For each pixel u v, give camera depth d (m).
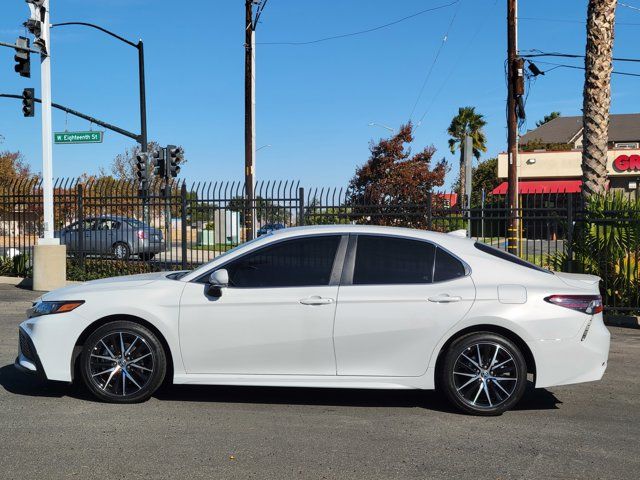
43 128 14.23
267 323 5.68
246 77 22.83
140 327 5.78
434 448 4.90
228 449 4.81
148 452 4.73
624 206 11.25
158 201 14.87
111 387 5.89
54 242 14.36
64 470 4.38
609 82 12.59
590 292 5.79
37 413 5.60
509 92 18.05
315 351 5.67
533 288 5.72
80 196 15.28
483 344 5.64
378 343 5.65
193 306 5.73
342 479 4.29
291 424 5.43
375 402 6.12
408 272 5.80
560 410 5.98
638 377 7.26
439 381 5.77
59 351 5.80
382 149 25.28
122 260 15.23
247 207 13.65
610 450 4.91
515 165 18.02
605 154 12.64
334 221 13.41
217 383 5.74
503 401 5.66
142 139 24.53
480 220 12.12
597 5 12.43
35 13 13.98
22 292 14.02
